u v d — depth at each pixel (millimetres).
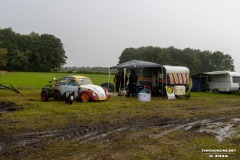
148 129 9859
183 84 22969
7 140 7871
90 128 9664
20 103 15383
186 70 23609
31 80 42656
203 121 11727
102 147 7465
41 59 108250
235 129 10203
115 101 17547
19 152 6855
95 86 17406
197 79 30656
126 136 8750
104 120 11102
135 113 13039
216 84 28891
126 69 23922
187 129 10055
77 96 16719
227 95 26312
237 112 14438
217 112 14281
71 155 6727
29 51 106062
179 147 7629
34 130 9094
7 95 20250
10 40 107750
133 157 6676
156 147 7570
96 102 16594
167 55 115688
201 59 125375
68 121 10625
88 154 6836
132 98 20125
